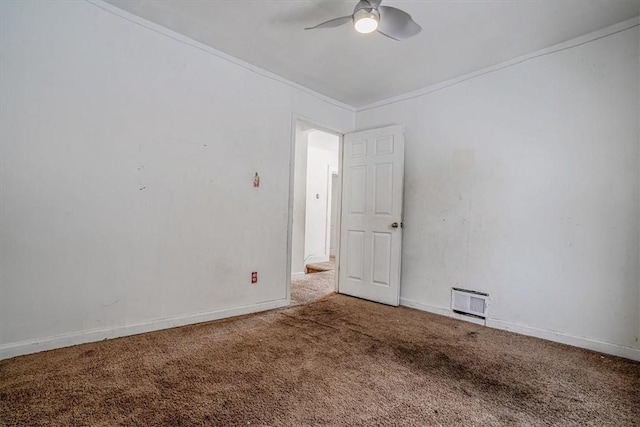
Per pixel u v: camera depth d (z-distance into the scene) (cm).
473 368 195
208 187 271
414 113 349
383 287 350
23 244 191
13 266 189
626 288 219
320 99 365
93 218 215
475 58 276
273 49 271
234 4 214
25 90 191
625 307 219
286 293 332
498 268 279
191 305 263
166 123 247
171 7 219
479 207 293
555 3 203
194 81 262
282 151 326
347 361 200
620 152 223
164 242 247
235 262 290
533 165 262
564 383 179
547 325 251
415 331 262
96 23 215
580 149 240
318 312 310
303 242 503
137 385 163
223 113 280
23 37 190
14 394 151
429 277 328
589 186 235
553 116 253
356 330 260
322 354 210
